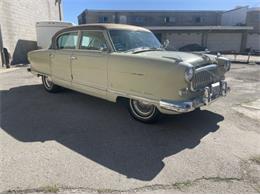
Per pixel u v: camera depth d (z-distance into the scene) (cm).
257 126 423
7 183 249
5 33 1209
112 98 434
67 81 533
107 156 311
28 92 639
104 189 245
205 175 272
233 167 289
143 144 347
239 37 2992
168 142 354
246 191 246
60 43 545
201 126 417
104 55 426
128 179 263
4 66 1168
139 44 461
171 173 276
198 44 2919
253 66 1457
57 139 358
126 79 396
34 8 1585
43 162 292
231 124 429
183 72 331
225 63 435
